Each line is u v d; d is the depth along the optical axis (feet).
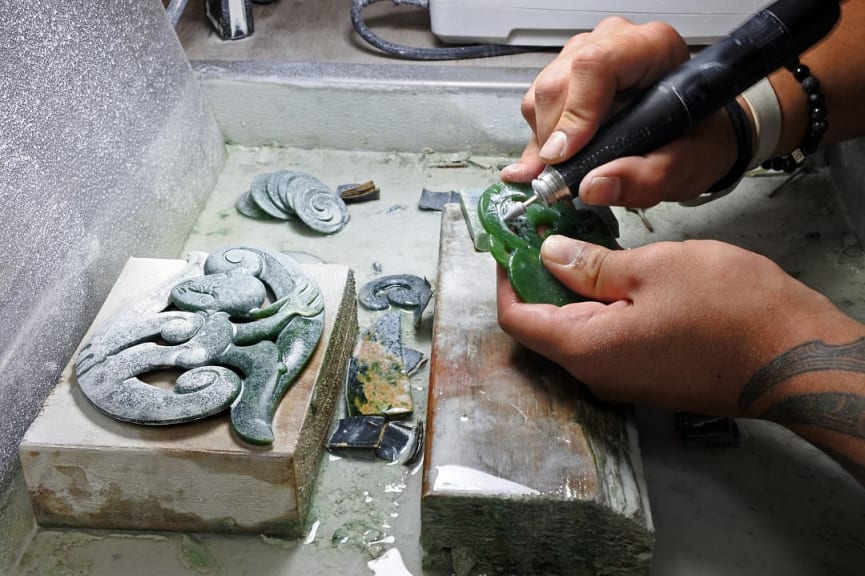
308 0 4.87
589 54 2.51
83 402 2.66
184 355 2.71
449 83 4.16
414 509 2.77
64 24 2.98
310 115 4.33
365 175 4.30
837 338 2.30
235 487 2.58
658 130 2.53
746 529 2.64
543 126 2.80
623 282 2.48
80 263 3.05
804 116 3.03
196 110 4.05
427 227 3.94
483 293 3.02
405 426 2.97
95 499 2.66
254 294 2.89
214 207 4.10
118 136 3.32
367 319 3.43
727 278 2.38
